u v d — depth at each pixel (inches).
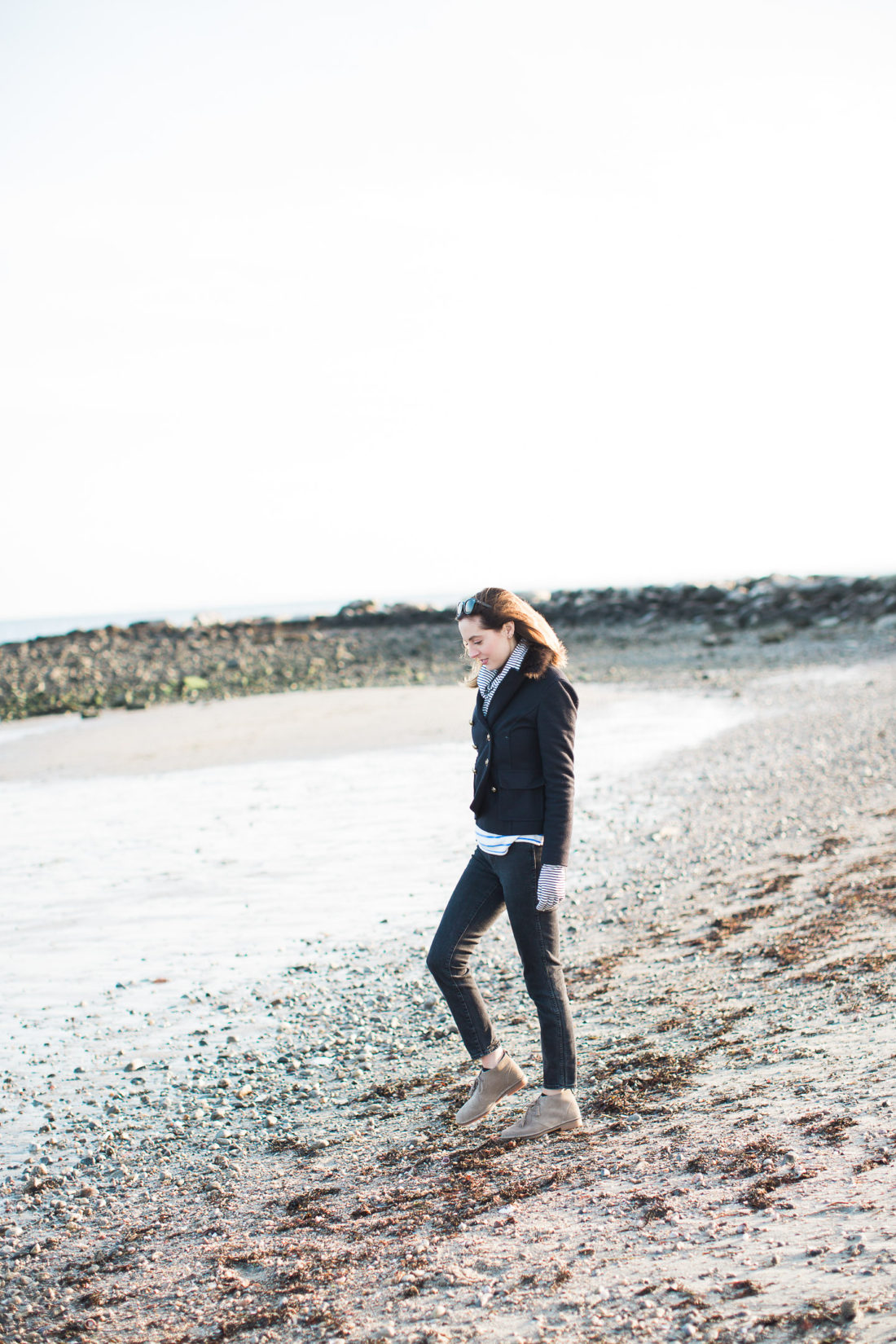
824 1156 127.7
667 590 1856.5
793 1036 181.2
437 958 154.9
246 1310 119.3
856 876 301.9
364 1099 186.7
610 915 299.0
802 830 378.0
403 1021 228.4
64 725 927.7
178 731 823.7
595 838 399.2
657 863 354.6
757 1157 131.8
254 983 261.4
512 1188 139.3
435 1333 105.1
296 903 333.1
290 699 1020.5
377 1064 204.7
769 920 270.4
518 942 151.2
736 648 1316.4
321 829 442.6
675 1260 110.1
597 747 634.2
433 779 557.3
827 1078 156.1
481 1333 103.3
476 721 152.3
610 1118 158.7
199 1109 190.1
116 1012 245.4
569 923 295.3
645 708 818.2
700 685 965.8
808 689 872.9
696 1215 119.9
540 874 145.8
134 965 280.1
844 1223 109.0
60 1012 247.6
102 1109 193.2
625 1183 133.6
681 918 286.0
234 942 297.0
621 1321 99.4
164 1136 179.5
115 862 402.6
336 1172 156.8
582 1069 183.0
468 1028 157.6
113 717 967.6
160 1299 125.7
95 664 1556.3
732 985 220.7
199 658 1590.8
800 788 459.8
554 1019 152.7
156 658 1620.3
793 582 1790.1
